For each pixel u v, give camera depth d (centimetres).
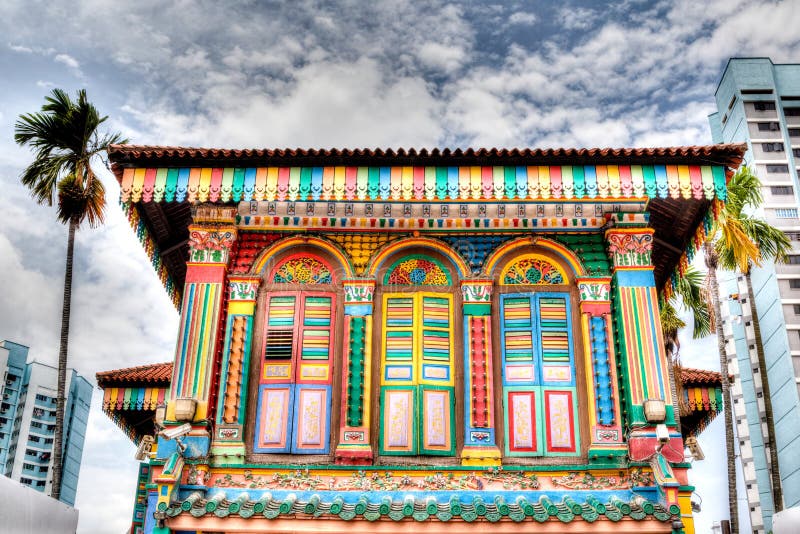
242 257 1214
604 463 1071
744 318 6750
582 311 1175
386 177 1134
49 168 2034
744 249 2495
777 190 6712
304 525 972
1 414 6312
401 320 1182
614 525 977
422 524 966
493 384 1141
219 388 1123
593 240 1226
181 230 1320
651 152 1117
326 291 1199
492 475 1062
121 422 1778
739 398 6712
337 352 1161
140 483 1684
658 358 1123
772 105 7056
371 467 1063
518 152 1114
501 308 1191
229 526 975
